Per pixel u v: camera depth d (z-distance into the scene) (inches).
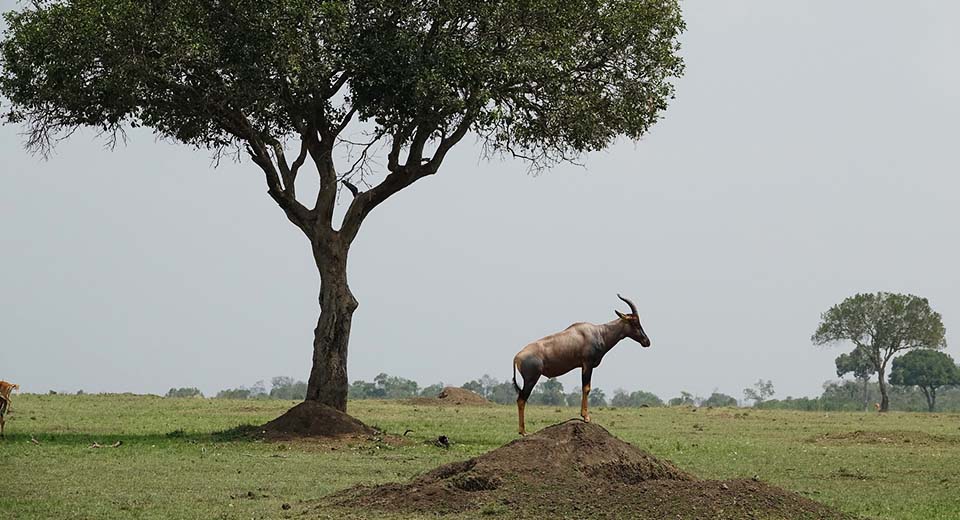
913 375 6441.9
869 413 3481.8
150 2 1555.1
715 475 1264.8
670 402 5679.1
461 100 1621.6
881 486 1186.0
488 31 1653.5
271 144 1782.7
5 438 1521.9
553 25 1664.6
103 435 1628.9
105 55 1574.8
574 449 964.6
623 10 1710.1
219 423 1978.3
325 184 1738.4
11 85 1653.5
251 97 1626.5
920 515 987.3
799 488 1165.1
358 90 1660.9
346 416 1630.2
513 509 869.2
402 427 1943.9
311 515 900.0
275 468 1253.1
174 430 1769.2
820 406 5137.8
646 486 896.3
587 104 1748.3
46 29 1562.5
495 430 1910.7
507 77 1648.6
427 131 1720.0
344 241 1747.0
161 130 1852.9
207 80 1678.2
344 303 1736.0
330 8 1539.1
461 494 914.1
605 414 2640.3
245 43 1561.3
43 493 1023.0
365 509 909.2
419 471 1246.9
